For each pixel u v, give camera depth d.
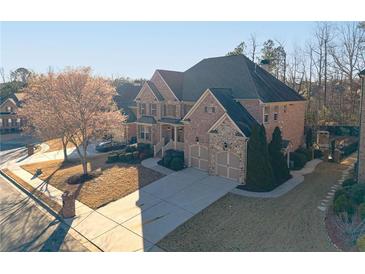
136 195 20.31
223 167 22.75
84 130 25.27
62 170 28.44
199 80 31.09
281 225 14.91
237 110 23.73
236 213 16.58
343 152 28.95
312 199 17.88
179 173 24.25
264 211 16.58
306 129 32.41
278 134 21.38
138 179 23.41
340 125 39.69
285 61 52.62
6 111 58.41
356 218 14.72
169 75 33.38
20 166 31.70
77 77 25.42
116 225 16.36
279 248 12.92
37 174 27.78
